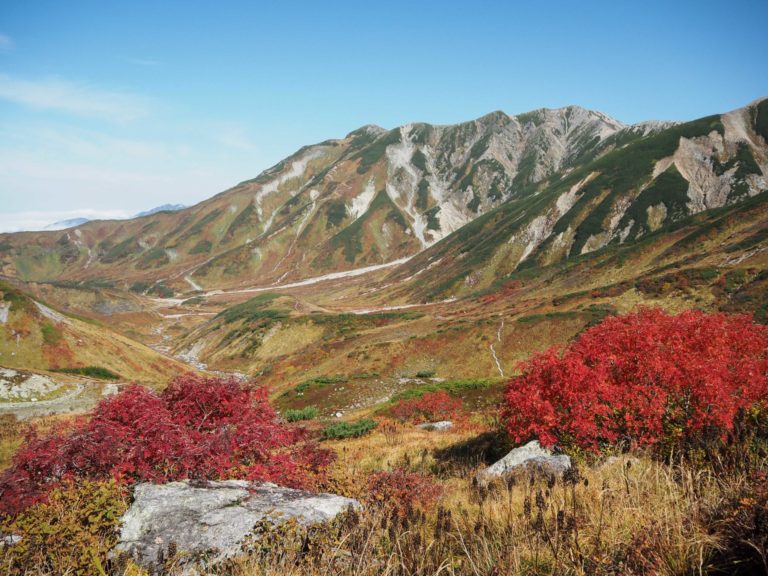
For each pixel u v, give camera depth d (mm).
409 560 4164
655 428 9844
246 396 10836
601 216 180875
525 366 14094
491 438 18500
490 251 189125
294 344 116250
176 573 4781
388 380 54875
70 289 195750
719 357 12320
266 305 151500
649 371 11000
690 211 171500
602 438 11367
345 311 157750
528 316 73812
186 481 7340
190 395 10352
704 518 3816
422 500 8602
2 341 75125
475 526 4629
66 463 7277
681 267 84188
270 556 4812
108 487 6391
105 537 5461
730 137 199625
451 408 32719
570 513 4426
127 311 195875
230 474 8586
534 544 4043
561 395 11891
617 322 16906
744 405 8750
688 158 196750
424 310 143125
